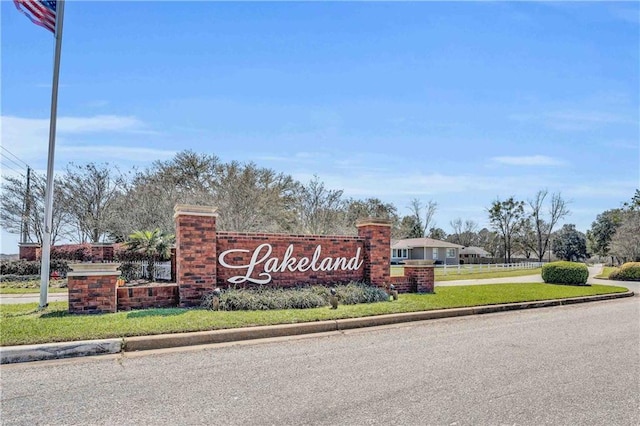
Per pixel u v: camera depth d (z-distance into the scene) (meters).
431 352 7.27
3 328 7.47
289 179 32.88
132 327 7.80
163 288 10.53
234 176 29.34
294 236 12.48
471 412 4.55
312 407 4.64
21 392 5.05
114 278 9.61
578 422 4.34
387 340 8.26
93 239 28.58
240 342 7.89
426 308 11.40
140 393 5.04
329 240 13.10
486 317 11.47
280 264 12.21
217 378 5.66
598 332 9.31
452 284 21.11
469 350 7.44
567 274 21.45
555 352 7.35
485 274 35.03
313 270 12.77
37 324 7.85
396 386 5.39
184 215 10.64
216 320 8.63
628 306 14.43
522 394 5.14
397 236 60.88
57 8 10.56
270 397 4.95
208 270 10.83
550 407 4.73
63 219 28.25
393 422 4.27
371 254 13.58
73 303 9.32
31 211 28.05
